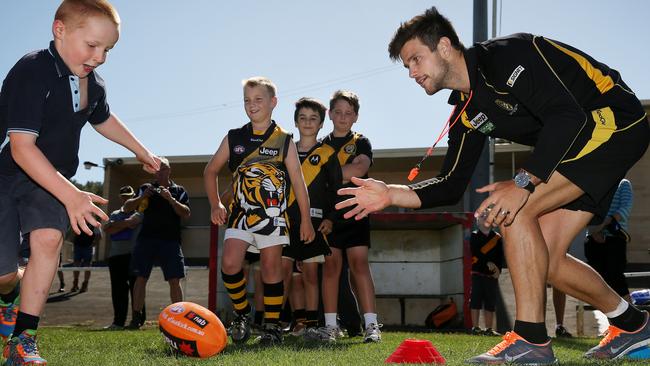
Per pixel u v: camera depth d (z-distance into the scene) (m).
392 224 8.02
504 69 2.83
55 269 2.97
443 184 3.29
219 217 4.70
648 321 3.21
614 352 3.20
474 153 3.33
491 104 3.01
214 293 7.68
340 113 5.73
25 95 2.83
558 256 3.17
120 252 7.60
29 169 2.76
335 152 5.40
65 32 2.91
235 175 4.50
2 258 2.97
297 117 5.53
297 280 5.98
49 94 2.91
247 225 4.33
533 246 2.93
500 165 22.22
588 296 3.22
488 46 2.91
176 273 7.54
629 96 3.03
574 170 2.91
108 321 8.95
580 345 4.75
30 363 2.82
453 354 3.58
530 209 2.94
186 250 23.75
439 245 8.65
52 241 2.93
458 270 7.70
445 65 2.97
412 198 3.22
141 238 7.48
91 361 3.12
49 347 4.06
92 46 2.92
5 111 2.88
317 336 5.23
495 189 2.86
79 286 14.12
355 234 5.25
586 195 3.11
